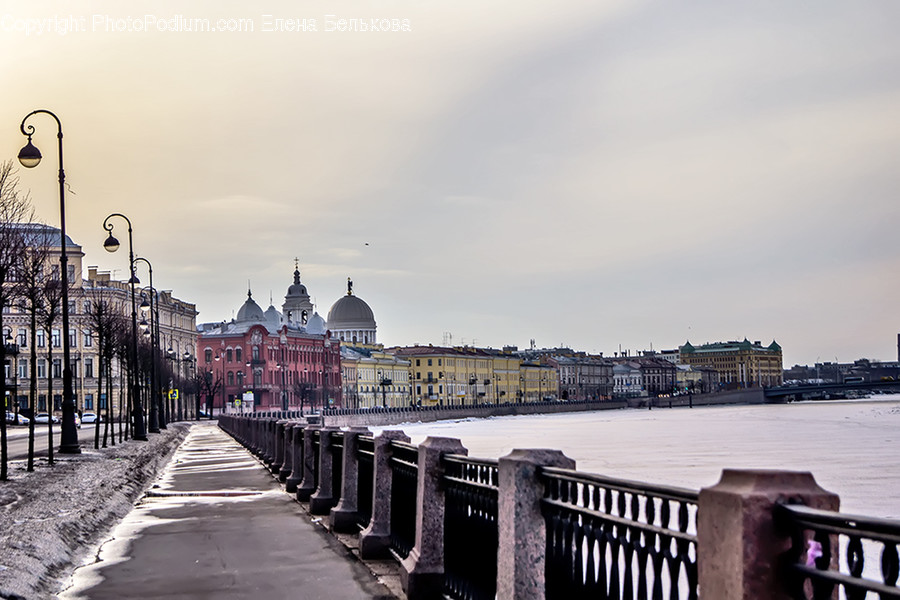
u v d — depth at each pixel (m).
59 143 34.78
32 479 24.20
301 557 13.55
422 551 10.62
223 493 23.33
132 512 20.05
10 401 104.69
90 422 99.31
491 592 8.70
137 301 128.75
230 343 183.12
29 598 10.70
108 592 11.53
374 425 166.12
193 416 150.50
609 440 102.06
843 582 4.10
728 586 4.53
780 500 4.45
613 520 6.15
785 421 149.88
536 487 7.43
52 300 35.72
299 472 23.23
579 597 6.75
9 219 29.55
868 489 49.50
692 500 5.20
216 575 12.41
